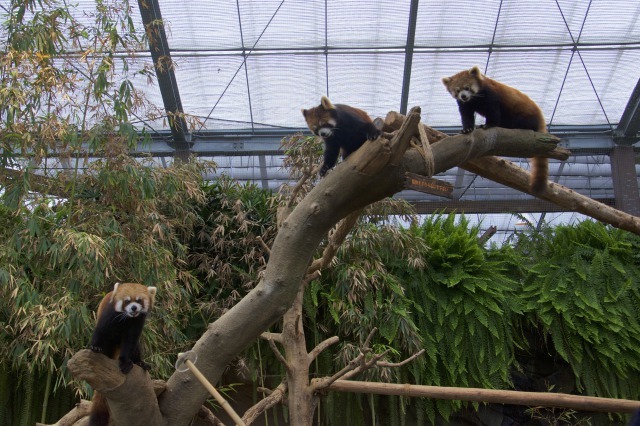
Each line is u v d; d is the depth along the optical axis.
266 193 7.67
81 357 2.96
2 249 5.16
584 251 7.77
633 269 7.71
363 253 6.99
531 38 9.34
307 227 3.51
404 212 7.35
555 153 4.34
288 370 4.97
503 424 7.56
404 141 3.33
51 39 5.57
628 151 10.24
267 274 3.56
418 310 7.08
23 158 5.52
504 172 4.89
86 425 3.65
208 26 9.05
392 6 9.00
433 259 7.43
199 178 7.14
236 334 3.53
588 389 7.37
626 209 10.00
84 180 5.85
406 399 6.93
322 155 6.37
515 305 7.44
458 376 7.22
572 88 9.86
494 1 8.90
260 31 9.20
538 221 10.73
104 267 5.07
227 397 7.37
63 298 5.03
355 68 9.73
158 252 5.79
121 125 5.43
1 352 5.78
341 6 8.98
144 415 3.20
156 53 9.04
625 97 9.80
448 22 9.17
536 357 7.85
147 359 5.69
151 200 5.98
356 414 6.99
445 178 10.91
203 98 9.79
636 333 7.38
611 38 9.20
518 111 5.22
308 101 10.08
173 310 6.16
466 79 5.18
